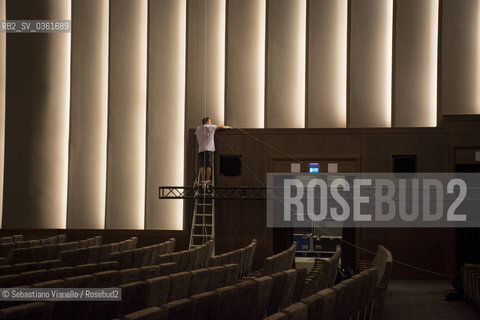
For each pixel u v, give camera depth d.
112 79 14.54
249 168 13.05
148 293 4.55
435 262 12.30
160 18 14.54
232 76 14.23
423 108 13.70
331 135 12.89
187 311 3.63
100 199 14.69
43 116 14.81
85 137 14.64
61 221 14.88
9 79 14.75
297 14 14.29
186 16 14.38
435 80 13.76
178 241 13.32
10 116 14.73
